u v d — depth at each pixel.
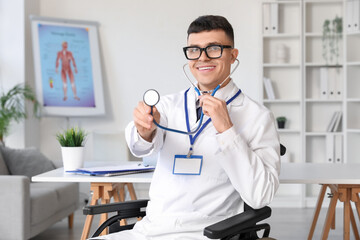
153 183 2.06
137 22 6.41
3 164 4.61
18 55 5.96
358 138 5.91
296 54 6.18
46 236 4.52
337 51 6.00
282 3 6.13
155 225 1.95
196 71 2.02
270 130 1.96
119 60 6.42
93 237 2.11
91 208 2.06
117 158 6.02
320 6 6.12
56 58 6.05
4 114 5.43
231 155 1.80
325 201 5.96
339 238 4.46
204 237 1.92
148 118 1.80
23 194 3.73
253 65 6.30
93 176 2.64
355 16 5.76
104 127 6.45
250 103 2.04
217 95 2.05
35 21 5.99
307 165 3.27
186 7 6.37
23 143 5.91
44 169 4.84
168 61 6.40
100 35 6.40
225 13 6.31
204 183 1.96
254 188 1.81
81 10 6.38
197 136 2.01
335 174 2.78
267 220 5.20
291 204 5.96
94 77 6.20
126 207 2.13
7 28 5.96
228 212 1.99
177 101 2.14
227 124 1.81
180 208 1.96
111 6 6.39
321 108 6.21
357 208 2.99
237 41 6.30
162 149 2.05
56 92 6.02
